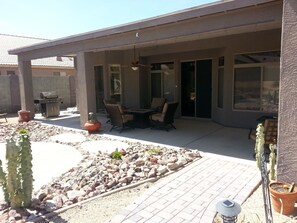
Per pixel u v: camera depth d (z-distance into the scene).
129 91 12.70
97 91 13.19
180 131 8.85
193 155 5.85
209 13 5.39
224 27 5.50
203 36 7.71
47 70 23.11
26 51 11.09
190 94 11.28
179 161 5.37
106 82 12.50
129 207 3.63
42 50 10.46
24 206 3.64
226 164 5.31
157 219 3.32
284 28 3.74
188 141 7.43
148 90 12.65
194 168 5.10
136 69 11.02
